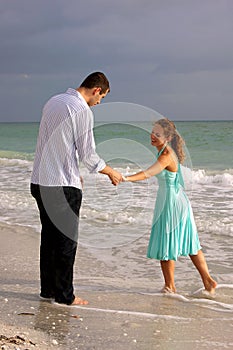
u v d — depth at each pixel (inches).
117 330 145.9
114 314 160.6
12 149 1045.2
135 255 246.7
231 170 567.2
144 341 137.9
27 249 255.0
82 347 131.7
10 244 265.9
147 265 231.0
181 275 215.6
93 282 204.5
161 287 197.3
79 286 197.9
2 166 642.2
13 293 181.6
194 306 172.9
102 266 230.1
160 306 172.1
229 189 435.8
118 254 248.8
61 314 158.7
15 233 291.1
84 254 249.4
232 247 257.6
